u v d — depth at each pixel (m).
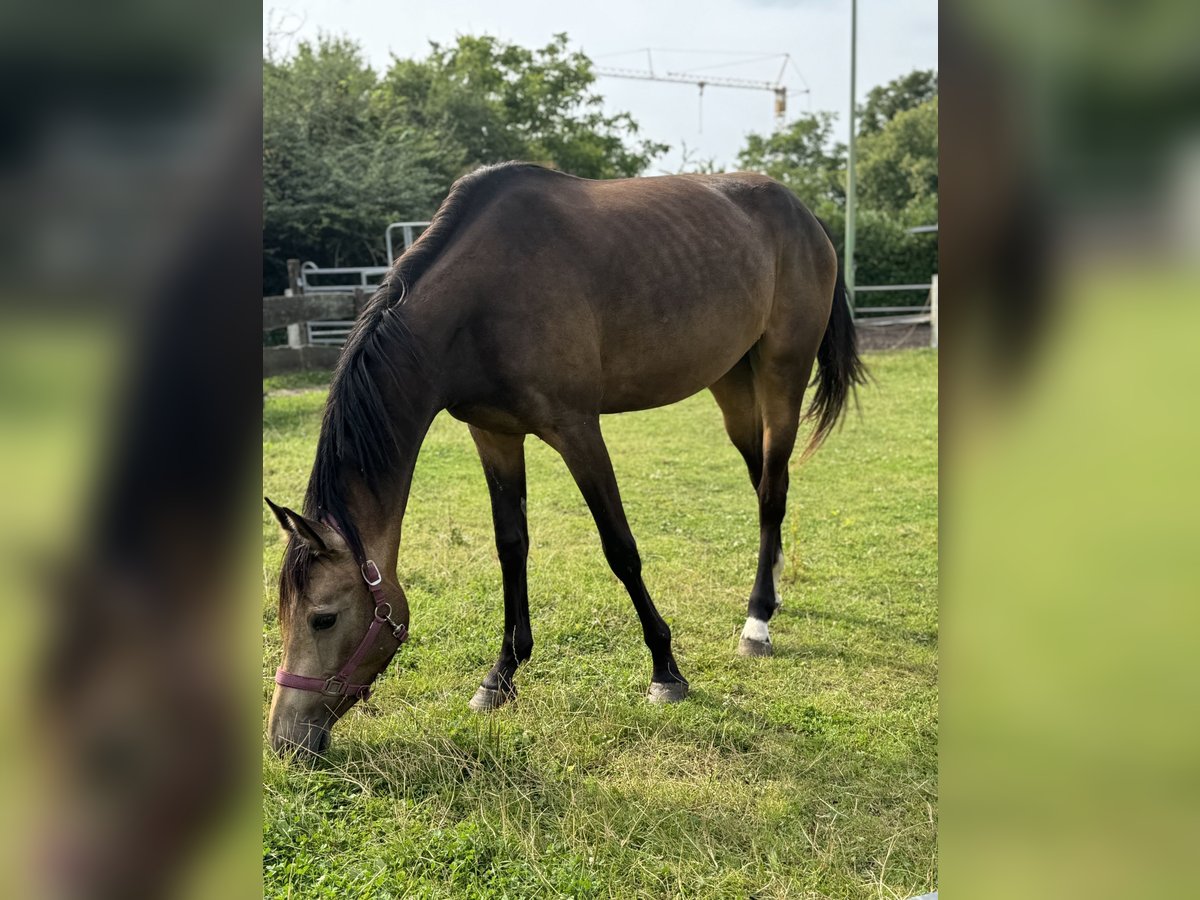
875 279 17.81
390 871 2.07
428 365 2.57
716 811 2.39
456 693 3.04
